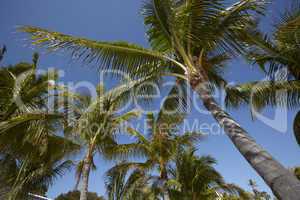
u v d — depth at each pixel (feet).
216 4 18.20
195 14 18.47
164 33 20.30
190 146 43.39
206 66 21.47
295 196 9.02
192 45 19.97
